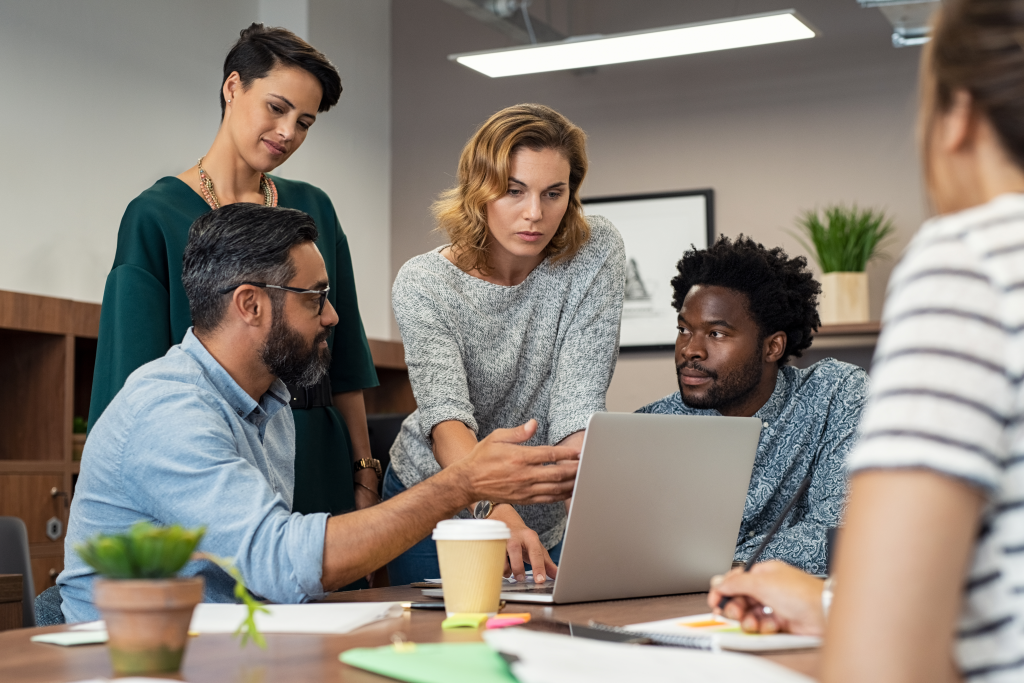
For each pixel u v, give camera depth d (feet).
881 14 13.64
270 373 4.68
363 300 15.33
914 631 1.59
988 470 1.60
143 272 6.08
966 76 1.79
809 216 12.95
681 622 3.27
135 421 4.13
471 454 4.16
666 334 14.32
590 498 3.85
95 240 11.17
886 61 13.57
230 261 4.50
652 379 14.35
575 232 6.13
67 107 10.89
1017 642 1.66
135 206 6.25
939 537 1.59
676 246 14.38
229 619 3.33
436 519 4.02
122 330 5.96
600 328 6.24
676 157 14.56
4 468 8.82
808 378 6.31
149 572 2.56
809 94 13.92
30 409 9.61
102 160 11.30
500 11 12.92
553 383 6.31
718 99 14.38
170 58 12.35
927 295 1.69
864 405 6.06
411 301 6.00
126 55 11.69
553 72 15.26
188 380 4.40
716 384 6.24
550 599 3.93
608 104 14.97
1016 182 1.79
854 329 12.21
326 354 4.84
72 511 4.39
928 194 1.96
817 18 13.94
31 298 9.18
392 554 3.91
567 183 5.85
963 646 1.72
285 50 6.50
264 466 4.65
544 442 6.41
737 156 14.24
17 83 10.32
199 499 3.92
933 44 1.89
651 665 2.24
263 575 3.76
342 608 3.53
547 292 6.19
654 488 4.08
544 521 6.43
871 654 1.60
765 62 14.17
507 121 5.74
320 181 14.43
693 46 12.07
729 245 6.56
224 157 6.70
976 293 1.66
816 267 13.73
